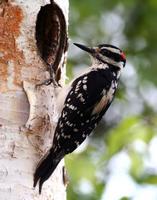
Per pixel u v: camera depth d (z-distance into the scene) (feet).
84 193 49.96
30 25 35.55
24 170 33.63
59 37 38.32
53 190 35.40
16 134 33.91
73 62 61.16
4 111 34.04
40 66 35.50
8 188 33.06
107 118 60.54
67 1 39.01
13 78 34.65
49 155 34.27
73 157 52.16
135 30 61.62
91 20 61.57
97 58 40.04
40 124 34.73
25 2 35.65
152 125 51.34
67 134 35.35
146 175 50.19
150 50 60.13
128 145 50.85
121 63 40.22
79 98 36.63
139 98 60.70
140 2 61.00
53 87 36.14
